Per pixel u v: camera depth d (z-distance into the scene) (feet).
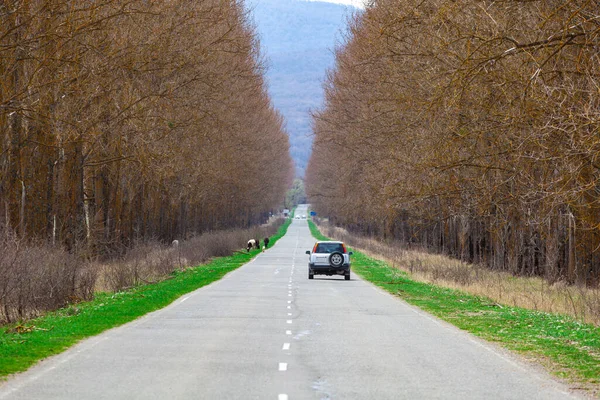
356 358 71.67
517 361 71.56
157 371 62.85
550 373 64.95
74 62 131.95
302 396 52.85
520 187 124.88
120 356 71.26
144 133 196.13
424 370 65.36
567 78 92.53
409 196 161.38
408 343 83.71
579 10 77.92
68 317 105.40
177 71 186.29
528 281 196.24
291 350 76.54
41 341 79.66
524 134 111.75
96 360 68.64
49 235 174.91
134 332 91.40
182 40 182.60
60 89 147.43
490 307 134.41
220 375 61.21
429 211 206.59
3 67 128.47
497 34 93.25
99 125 176.76
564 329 97.19
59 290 121.70
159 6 168.04
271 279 211.61
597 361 72.08
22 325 93.56
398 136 188.03
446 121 135.13
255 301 140.05
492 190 122.42
